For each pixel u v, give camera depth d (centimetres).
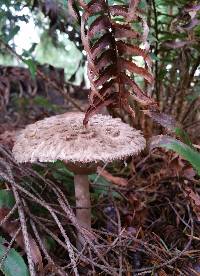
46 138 21
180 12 27
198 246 24
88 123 22
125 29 21
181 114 34
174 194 28
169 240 25
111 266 21
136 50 21
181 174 26
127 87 29
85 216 24
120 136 21
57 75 41
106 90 22
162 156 30
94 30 20
